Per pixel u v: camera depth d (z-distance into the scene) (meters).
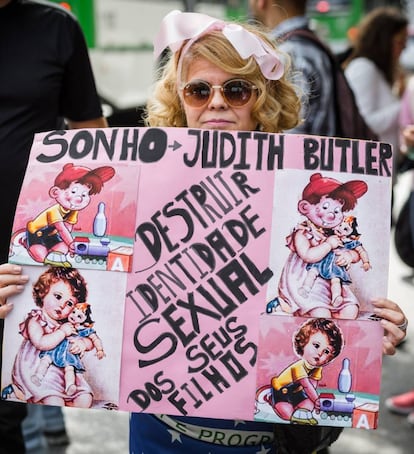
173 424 1.62
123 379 1.53
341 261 1.51
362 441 3.28
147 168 1.55
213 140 1.55
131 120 5.63
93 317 1.53
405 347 4.30
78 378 1.53
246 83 1.68
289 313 1.51
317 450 1.64
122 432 3.34
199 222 1.53
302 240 1.52
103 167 1.55
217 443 1.62
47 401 1.54
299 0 3.00
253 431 1.61
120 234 1.54
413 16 11.27
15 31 2.34
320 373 1.50
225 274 1.52
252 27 1.80
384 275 1.51
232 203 1.53
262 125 1.75
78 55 2.47
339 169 1.53
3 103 2.31
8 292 1.53
